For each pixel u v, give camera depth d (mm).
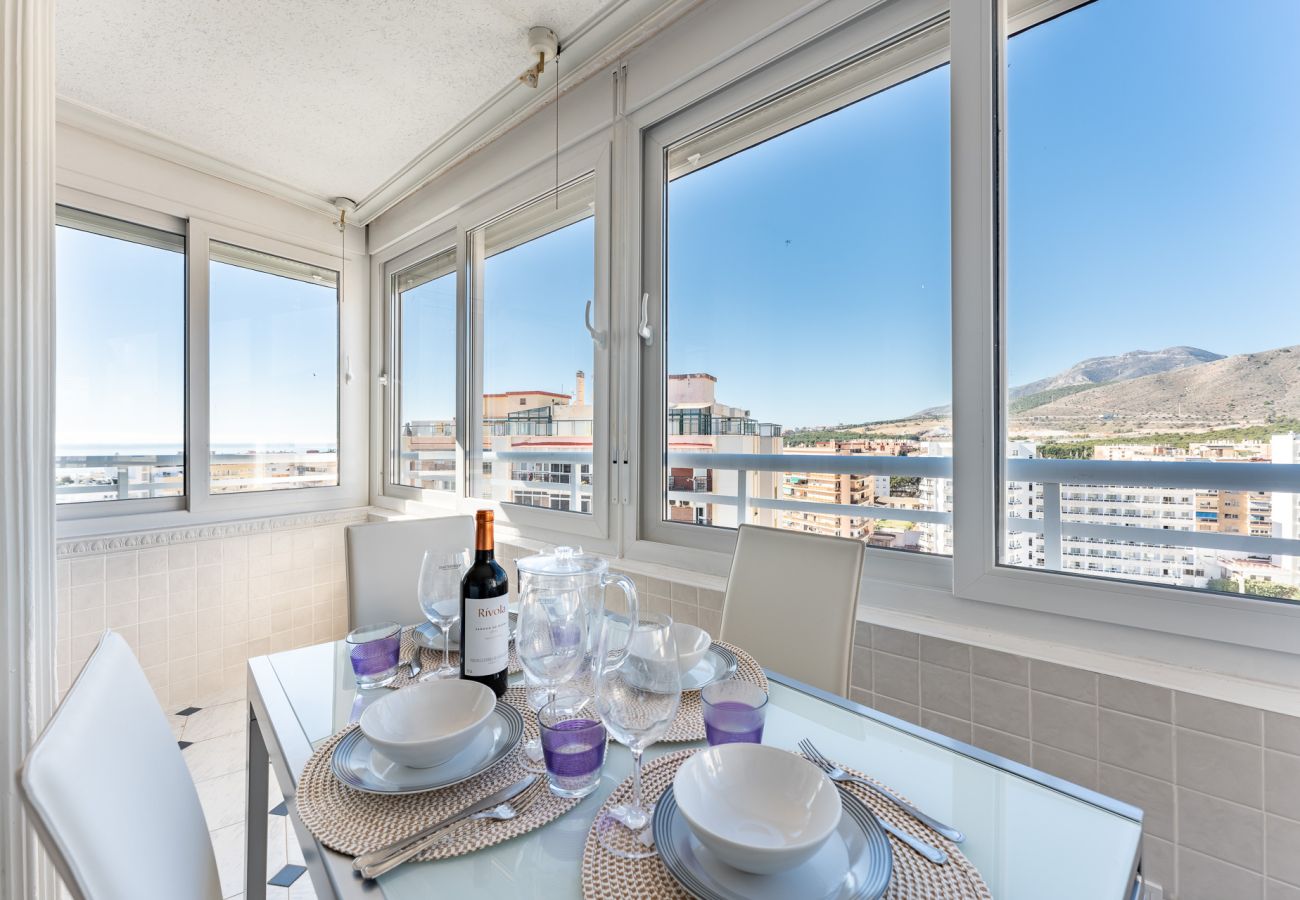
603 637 746
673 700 648
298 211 2930
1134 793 1061
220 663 2561
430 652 1146
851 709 933
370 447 3252
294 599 2820
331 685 1018
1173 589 1103
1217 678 1046
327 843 580
